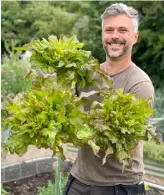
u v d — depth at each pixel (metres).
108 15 2.56
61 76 2.27
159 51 8.34
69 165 4.80
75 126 2.00
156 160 3.79
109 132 2.07
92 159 2.60
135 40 2.70
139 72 2.59
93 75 2.38
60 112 1.95
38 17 11.99
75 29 9.88
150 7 8.48
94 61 2.30
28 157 5.20
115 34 2.54
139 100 2.11
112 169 2.57
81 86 2.41
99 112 2.09
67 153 4.68
